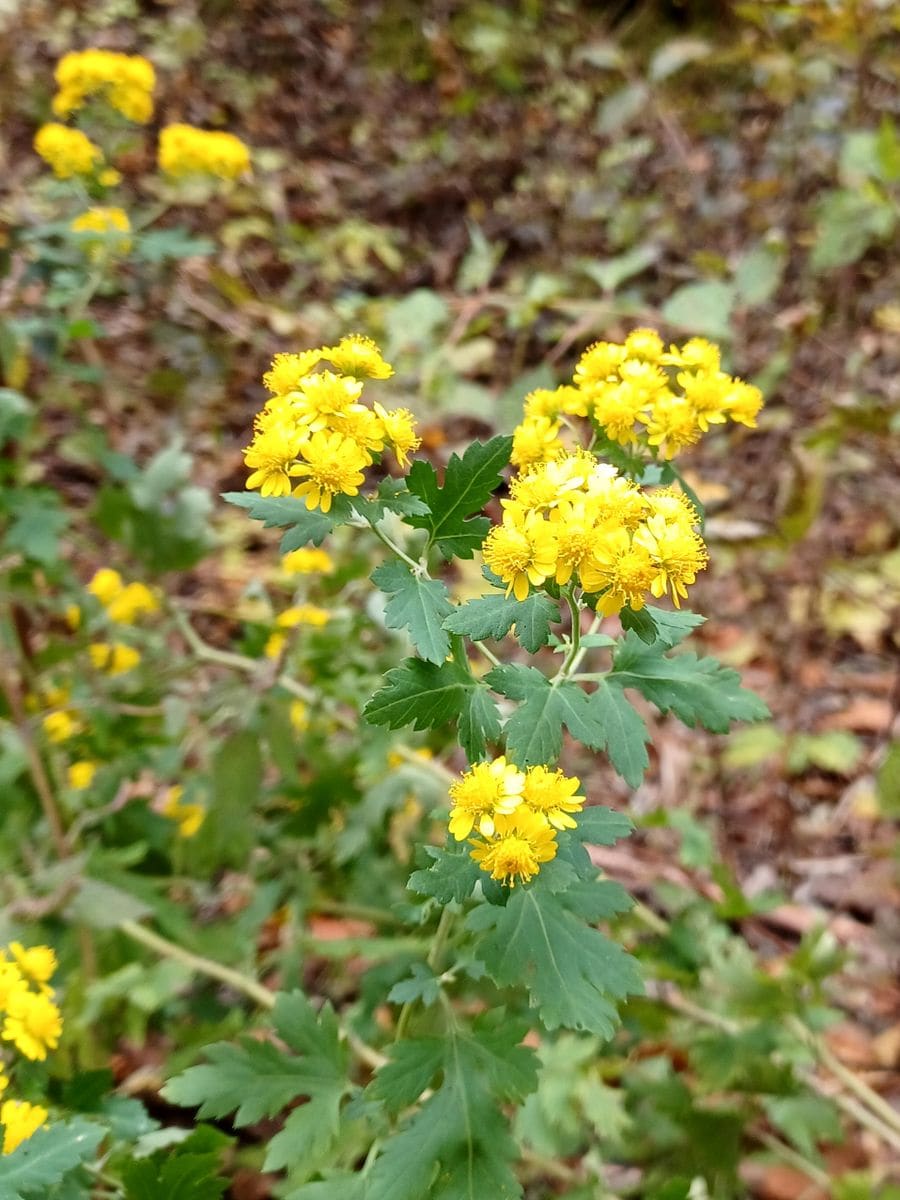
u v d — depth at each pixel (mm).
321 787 354
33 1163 188
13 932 287
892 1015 373
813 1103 296
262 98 895
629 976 192
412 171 850
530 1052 213
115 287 558
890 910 410
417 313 593
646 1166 293
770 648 503
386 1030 312
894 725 464
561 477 188
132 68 408
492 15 927
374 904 358
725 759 463
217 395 640
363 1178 220
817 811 453
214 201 738
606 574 181
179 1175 216
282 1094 230
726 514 555
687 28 869
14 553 361
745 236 695
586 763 476
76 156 389
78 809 366
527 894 198
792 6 531
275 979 385
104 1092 240
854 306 580
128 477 406
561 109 875
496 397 626
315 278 747
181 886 377
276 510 198
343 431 199
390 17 937
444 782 354
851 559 528
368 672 371
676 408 230
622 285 713
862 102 570
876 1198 290
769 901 322
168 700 369
